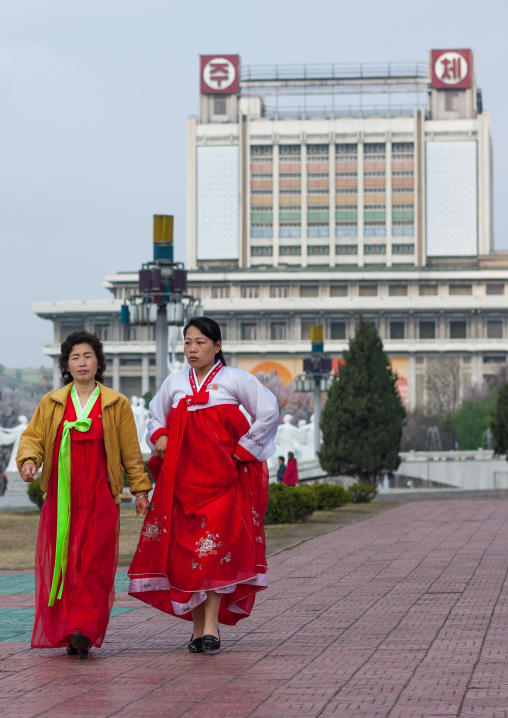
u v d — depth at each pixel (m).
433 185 155.88
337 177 157.88
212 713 4.62
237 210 157.75
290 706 4.73
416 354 146.75
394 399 40.09
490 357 147.50
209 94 160.38
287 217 158.25
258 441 6.30
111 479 6.34
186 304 21.00
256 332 149.38
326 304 145.50
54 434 6.31
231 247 157.75
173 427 6.32
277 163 157.88
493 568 10.95
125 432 6.44
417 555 12.60
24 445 6.34
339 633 6.98
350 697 4.91
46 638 6.09
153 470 6.54
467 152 155.50
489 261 154.62
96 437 6.32
